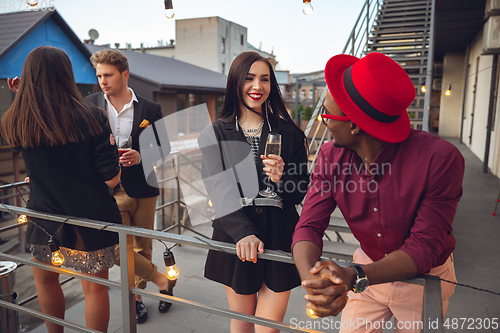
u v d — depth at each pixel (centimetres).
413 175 102
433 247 97
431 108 1772
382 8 939
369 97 97
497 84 810
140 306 244
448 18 882
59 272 158
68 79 156
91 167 163
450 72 1487
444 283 123
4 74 868
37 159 157
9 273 188
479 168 845
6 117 155
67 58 156
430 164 100
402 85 96
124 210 238
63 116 150
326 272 89
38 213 160
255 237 127
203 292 281
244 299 158
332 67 107
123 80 231
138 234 134
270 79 150
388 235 112
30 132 150
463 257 348
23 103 150
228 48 3450
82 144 157
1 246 721
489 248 370
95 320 181
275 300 153
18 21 957
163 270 319
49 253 171
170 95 1325
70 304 409
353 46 743
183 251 363
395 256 95
